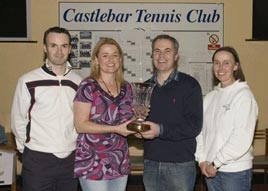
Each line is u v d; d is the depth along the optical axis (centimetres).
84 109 256
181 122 278
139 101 265
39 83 284
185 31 505
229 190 273
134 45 504
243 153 267
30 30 497
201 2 505
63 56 284
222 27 507
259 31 510
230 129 270
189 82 283
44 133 284
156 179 289
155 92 286
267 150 500
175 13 504
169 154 283
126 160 265
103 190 258
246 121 267
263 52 511
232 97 273
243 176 273
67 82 289
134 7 502
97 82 261
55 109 284
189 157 285
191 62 507
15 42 498
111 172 258
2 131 431
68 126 287
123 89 268
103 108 258
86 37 501
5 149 405
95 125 254
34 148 286
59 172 288
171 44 283
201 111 282
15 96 291
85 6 499
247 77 514
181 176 283
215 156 273
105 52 262
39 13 497
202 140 287
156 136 272
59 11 498
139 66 504
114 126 254
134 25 503
